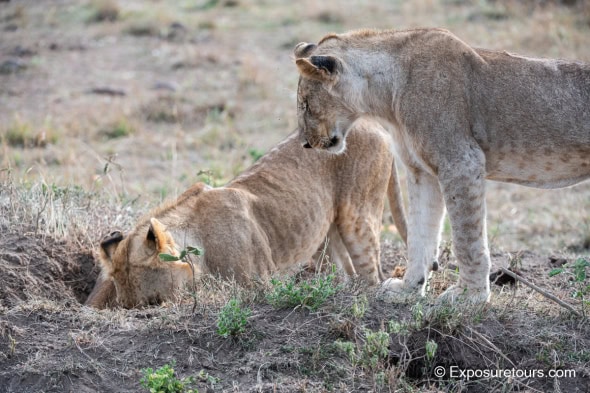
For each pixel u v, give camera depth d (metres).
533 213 18.33
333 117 11.16
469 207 10.54
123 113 23.91
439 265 12.37
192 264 10.62
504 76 10.77
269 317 9.81
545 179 11.12
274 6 36.03
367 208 12.56
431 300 10.50
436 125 10.55
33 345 9.53
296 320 9.75
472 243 10.55
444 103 10.55
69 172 18.31
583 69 10.88
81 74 28.17
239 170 19.06
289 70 27.84
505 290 11.59
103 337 9.66
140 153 21.52
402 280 11.45
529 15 31.25
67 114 24.17
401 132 11.02
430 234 11.34
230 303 9.63
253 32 32.31
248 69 26.83
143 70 28.53
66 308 10.41
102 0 35.47
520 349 9.66
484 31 29.19
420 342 9.66
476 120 10.71
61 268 12.23
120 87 26.73
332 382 8.99
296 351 9.31
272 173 12.12
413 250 11.33
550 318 10.21
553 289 11.69
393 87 10.88
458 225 10.57
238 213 11.39
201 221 11.26
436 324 9.73
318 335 9.55
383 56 10.96
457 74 10.66
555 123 10.70
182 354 9.39
